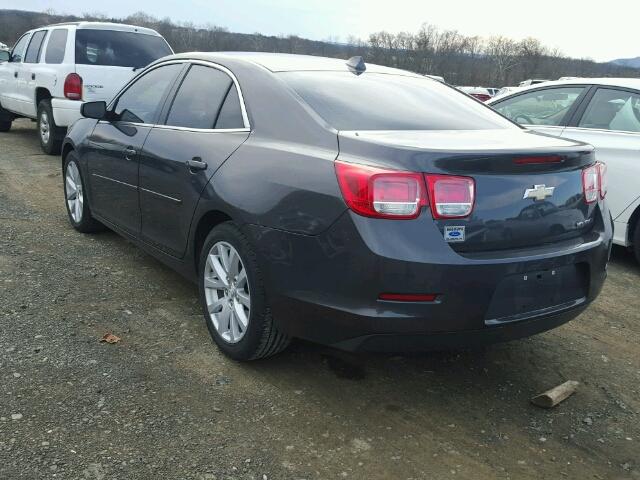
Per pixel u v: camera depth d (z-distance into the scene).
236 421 2.86
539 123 6.16
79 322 3.71
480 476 2.59
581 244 3.07
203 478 2.46
